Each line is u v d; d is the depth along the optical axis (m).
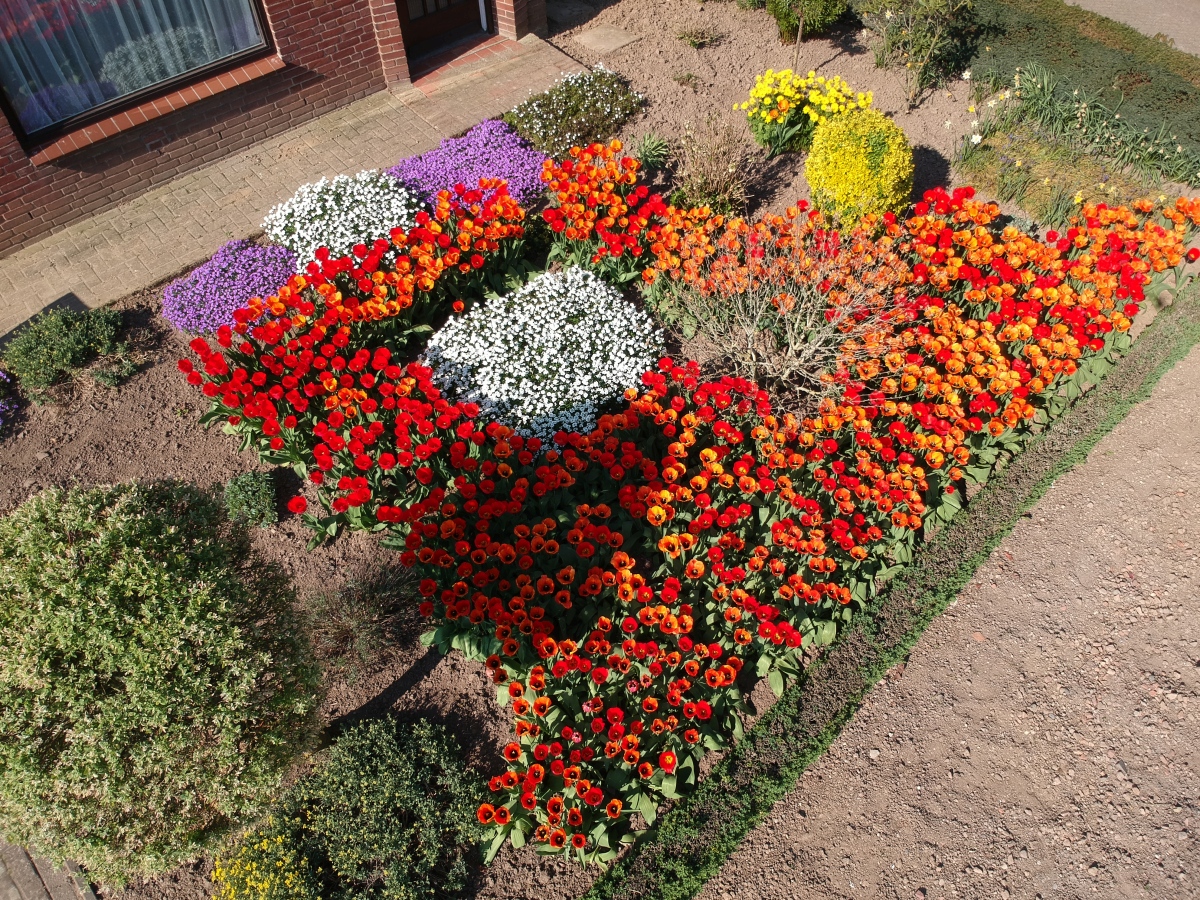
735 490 5.79
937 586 5.53
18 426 6.33
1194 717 5.07
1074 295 6.42
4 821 3.61
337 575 5.61
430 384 5.81
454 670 5.30
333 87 8.91
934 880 4.55
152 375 6.71
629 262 7.30
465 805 4.58
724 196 7.76
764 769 4.80
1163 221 7.81
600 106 8.84
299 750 4.28
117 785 3.62
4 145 7.04
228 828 4.16
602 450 6.06
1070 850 4.62
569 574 5.02
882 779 4.91
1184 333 6.83
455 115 9.00
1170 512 6.02
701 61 10.00
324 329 6.00
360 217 7.24
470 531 5.65
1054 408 6.51
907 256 7.15
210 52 7.98
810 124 8.41
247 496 5.83
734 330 6.59
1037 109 8.82
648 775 4.43
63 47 7.07
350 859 4.35
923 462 5.97
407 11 9.45
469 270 6.91
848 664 5.17
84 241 7.64
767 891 4.53
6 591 3.76
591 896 4.41
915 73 9.37
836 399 6.21
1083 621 5.52
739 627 5.16
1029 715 5.13
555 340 6.57
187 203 8.02
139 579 3.83
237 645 3.83
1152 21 10.52
